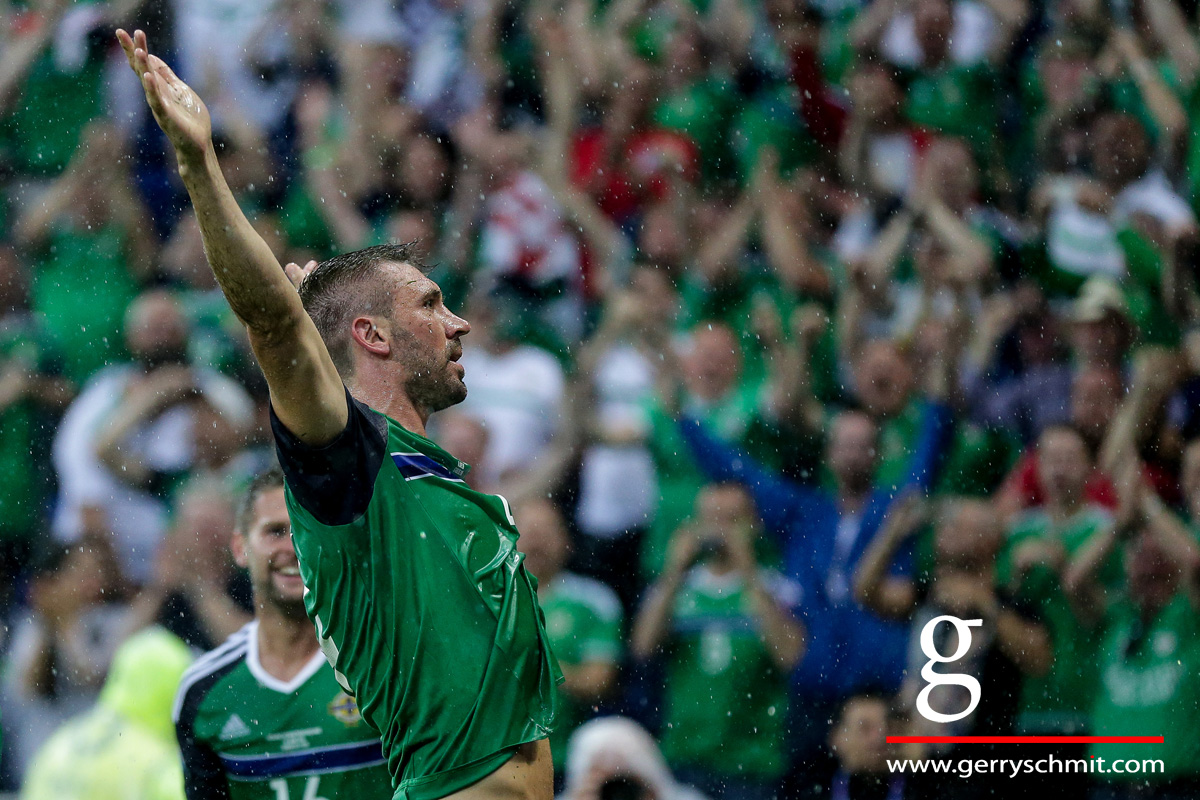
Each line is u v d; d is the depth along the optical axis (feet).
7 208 86.48
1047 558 66.08
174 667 49.98
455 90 88.99
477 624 26.76
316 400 25.21
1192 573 63.98
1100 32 87.40
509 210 82.94
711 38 87.81
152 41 89.86
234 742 38.17
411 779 27.02
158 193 88.12
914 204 81.00
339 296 28.37
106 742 48.88
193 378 77.00
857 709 62.64
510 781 26.68
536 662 27.35
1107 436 71.77
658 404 73.87
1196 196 83.92
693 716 64.80
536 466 73.00
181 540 68.64
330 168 85.51
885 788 62.13
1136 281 79.71
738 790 64.13
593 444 73.26
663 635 66.03
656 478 72.49
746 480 70.49
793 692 64.85
